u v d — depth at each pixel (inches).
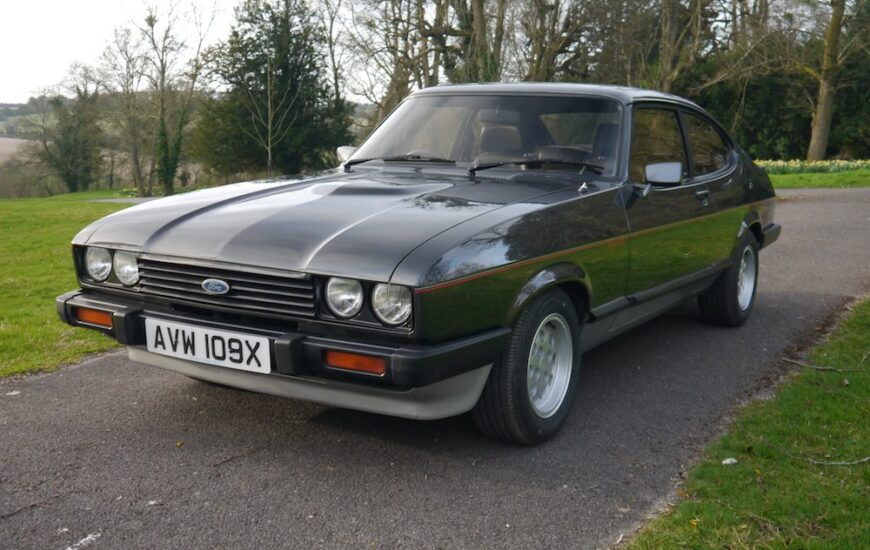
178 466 128.0
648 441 139.3
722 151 217.8
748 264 229.3
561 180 153.5
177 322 127.8
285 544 104.0
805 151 1416.1
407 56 1239.5
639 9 1279.5
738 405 157.4
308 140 1984.5
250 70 1942.7
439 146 168.4
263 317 121.3
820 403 154.0
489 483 122.0
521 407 129.8
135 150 1978.3
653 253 164.6
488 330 120.6
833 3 1171.9
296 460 130.4
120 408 155.3
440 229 118.3
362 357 111.9
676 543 101.4
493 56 1189.7
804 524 105.9
